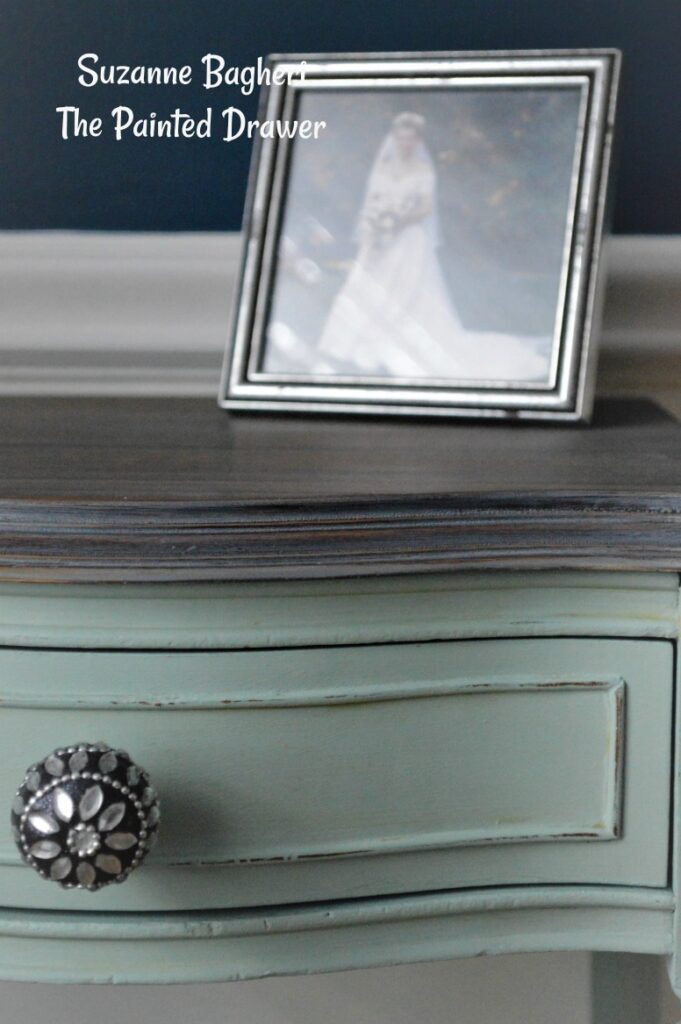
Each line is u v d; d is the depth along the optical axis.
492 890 0.41
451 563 0.37
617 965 0.66
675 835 0.40
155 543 0.35
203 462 0.44
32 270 0.70
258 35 0.68
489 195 0.59
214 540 0.35
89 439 0.51
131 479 0.39
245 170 0.69
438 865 0.40
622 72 0.58
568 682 0.39
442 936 0.41
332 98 0.61
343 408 0.59
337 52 0.68
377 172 0.60
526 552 0.37
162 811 0.38
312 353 0.60
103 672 0.37
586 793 0.40
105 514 0.35
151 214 0.70
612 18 0.67
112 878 0.35
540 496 0.37
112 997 0.79
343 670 0.38
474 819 0.40
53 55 0.68
